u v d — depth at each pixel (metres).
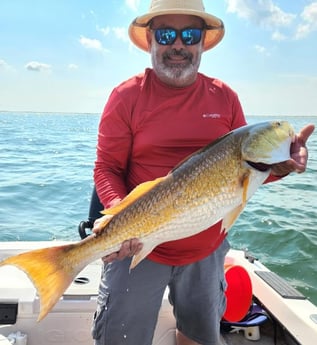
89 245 2.49
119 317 2.83
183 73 2.76
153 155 2.83
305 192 10.91
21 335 3.09
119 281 2.82
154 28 2.90
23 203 9.70
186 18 2.86
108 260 2.54
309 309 3.36
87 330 3.21
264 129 2.40
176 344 3.32
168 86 2.82
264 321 3.57
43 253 2.40
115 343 2.86
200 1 2.94
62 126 49.47
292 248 7.02
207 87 2.94
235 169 2.40
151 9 2.94
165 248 2.82
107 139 2.90
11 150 19.64
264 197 10.38
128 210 2.49
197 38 2.82
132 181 2.94
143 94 2.85
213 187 2.42
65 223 8.33
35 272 2.38
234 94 3.04
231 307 3.55
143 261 2.83
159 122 2.80
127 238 2.49
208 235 2.83
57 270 2.43
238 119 3.03
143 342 2.90
